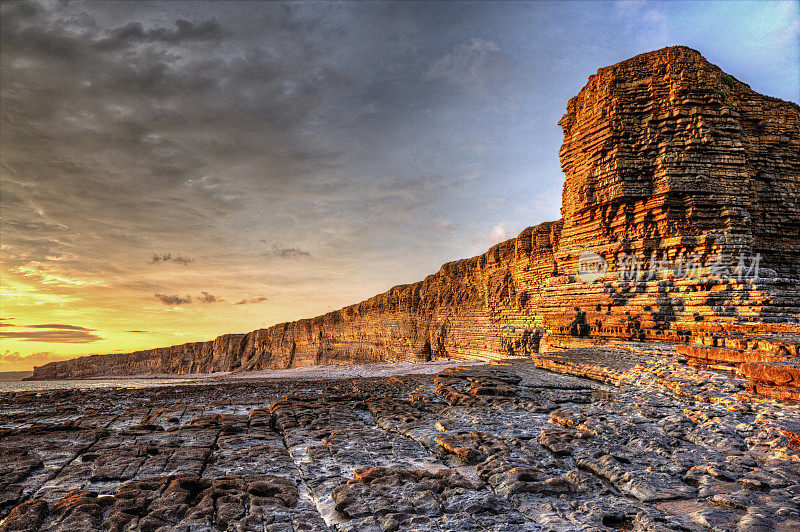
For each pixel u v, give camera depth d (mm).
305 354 120562
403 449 9500
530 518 6105
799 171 31156
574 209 32719
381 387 18906
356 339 98750
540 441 9594
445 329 65875
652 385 15438
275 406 14062
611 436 9828
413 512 6105
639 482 7129
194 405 15211
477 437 9797
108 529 5445
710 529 5605
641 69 30594
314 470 8109
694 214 27766
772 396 12172
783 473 7402
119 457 8398
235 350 156500
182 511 6012
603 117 30562
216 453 8977
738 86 31719
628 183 29312
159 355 178500
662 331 24875
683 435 9914
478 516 6023
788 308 22438
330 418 12500
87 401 18359
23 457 8336
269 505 6328
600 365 19156
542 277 45688
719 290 25203
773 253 30422
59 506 6078
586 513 6152
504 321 51594
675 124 28922
